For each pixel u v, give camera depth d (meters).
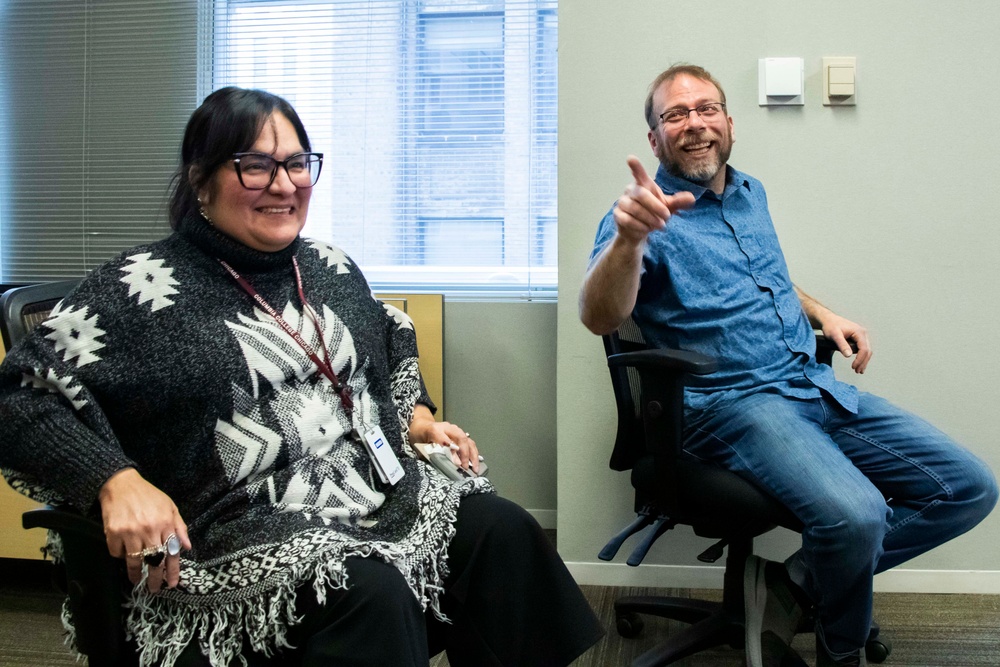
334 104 2.81
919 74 2.21
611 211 1.89
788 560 1.75
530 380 2.77
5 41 2.88
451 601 1.30
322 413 1.27
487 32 2.76
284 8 2.80
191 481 1.19
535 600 1.30
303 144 1.31
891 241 2.25
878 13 2.20
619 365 1.70
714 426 1.74
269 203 1.26
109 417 1.17
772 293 1.89
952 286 2.25
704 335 1.83
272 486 1.20
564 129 2.31
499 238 2.80
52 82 2.86
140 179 2.83
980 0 2.18
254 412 1.21
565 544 2.41
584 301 1.72
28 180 2.88
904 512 1.81
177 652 1.09
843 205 2.25
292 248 1.34
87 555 1.12
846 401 1.84
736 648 1.88
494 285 2.80
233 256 1.27
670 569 2.37
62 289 1.35
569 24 2.28
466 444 1.42
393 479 1.31
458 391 2.80
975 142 2.21
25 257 2.90
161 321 1.18
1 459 1.10
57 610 2.26
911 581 2.32
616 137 2.29
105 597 1.12
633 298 1.68
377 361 1.42
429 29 2.78
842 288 2.28
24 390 1.12
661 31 2.26
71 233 2.87
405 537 1.25
